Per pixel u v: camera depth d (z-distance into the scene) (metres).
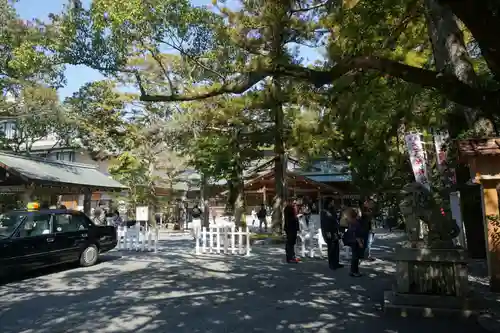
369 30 8.85
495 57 4.23
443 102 9.80
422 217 6.77
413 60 10.12
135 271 10.41
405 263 6.53
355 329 5.48
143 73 9.55
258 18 9.42
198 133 19.52
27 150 26.16
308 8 10.12
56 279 9.44
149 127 23.83
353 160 16.14
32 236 9.66
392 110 11.88
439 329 5.43
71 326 5.73
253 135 18.92
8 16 14.62
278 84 13.54
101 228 12.02
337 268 10.34
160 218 36.91
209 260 12.20
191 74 9.25
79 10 8.95
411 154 8.08
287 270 10.25
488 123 8.51
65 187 16.39
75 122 23.03
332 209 10.45
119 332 5.45
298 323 5.78
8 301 7.27
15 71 16.70
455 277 6.31
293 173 31.38
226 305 6.84
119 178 30.55
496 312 6.04
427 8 8.13
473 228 11.63
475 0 3.71
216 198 35.88
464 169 11.17
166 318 6.09
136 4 8.38
